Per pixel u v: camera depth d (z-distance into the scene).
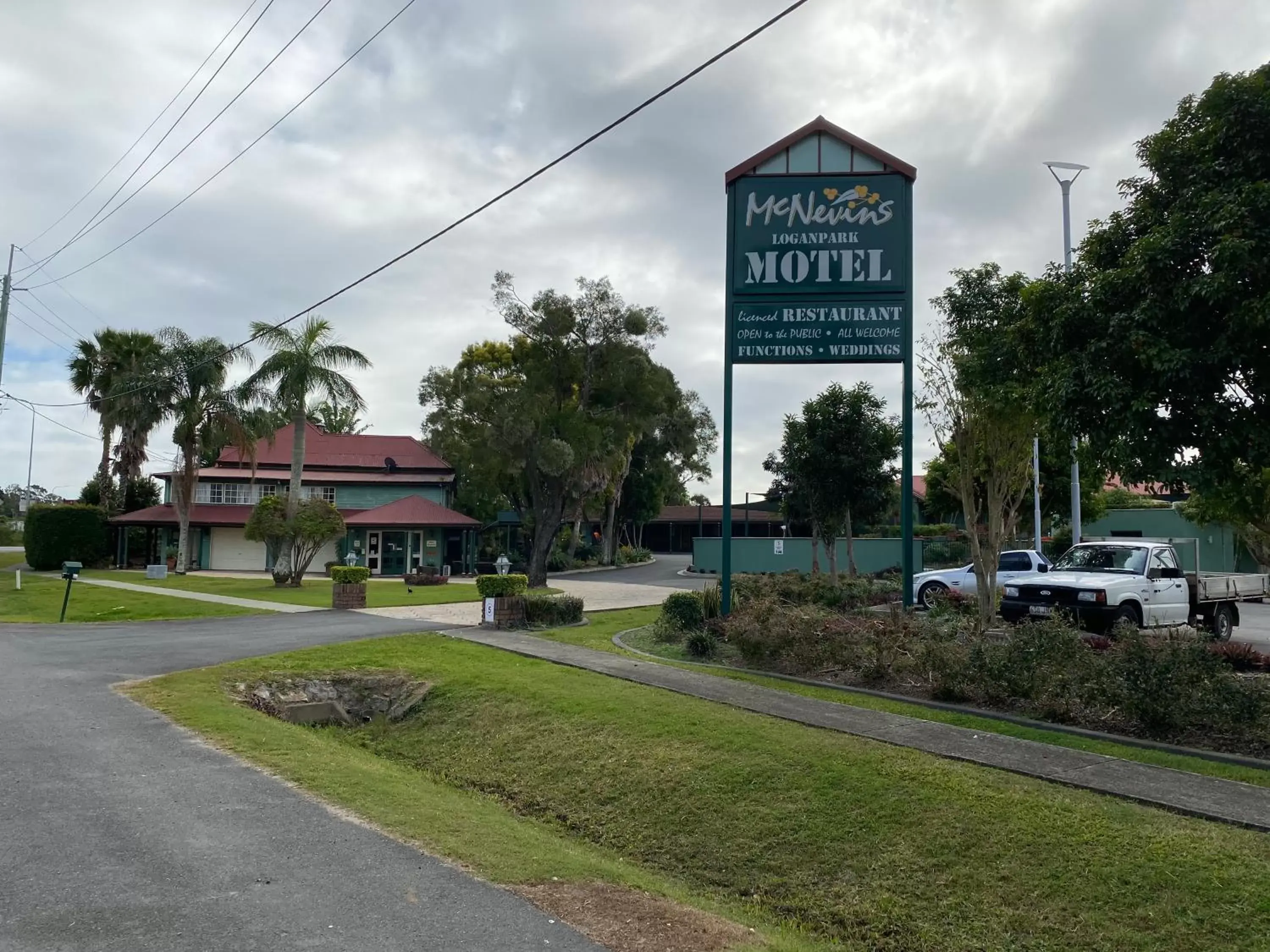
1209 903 5.32
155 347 40.34
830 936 5.86
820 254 15.87
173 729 9.26
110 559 43.75
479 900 5.18
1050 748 8.18
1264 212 7.81
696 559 44.50
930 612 16.61
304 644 15.83
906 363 15.62
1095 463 9.42
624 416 37.62
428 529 42.84
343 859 5.71
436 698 11.91
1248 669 11.64
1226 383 8.19
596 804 8.28
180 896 5.07
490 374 42.12
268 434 37.06
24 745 8.57
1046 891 5.73
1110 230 9.27
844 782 7.50
